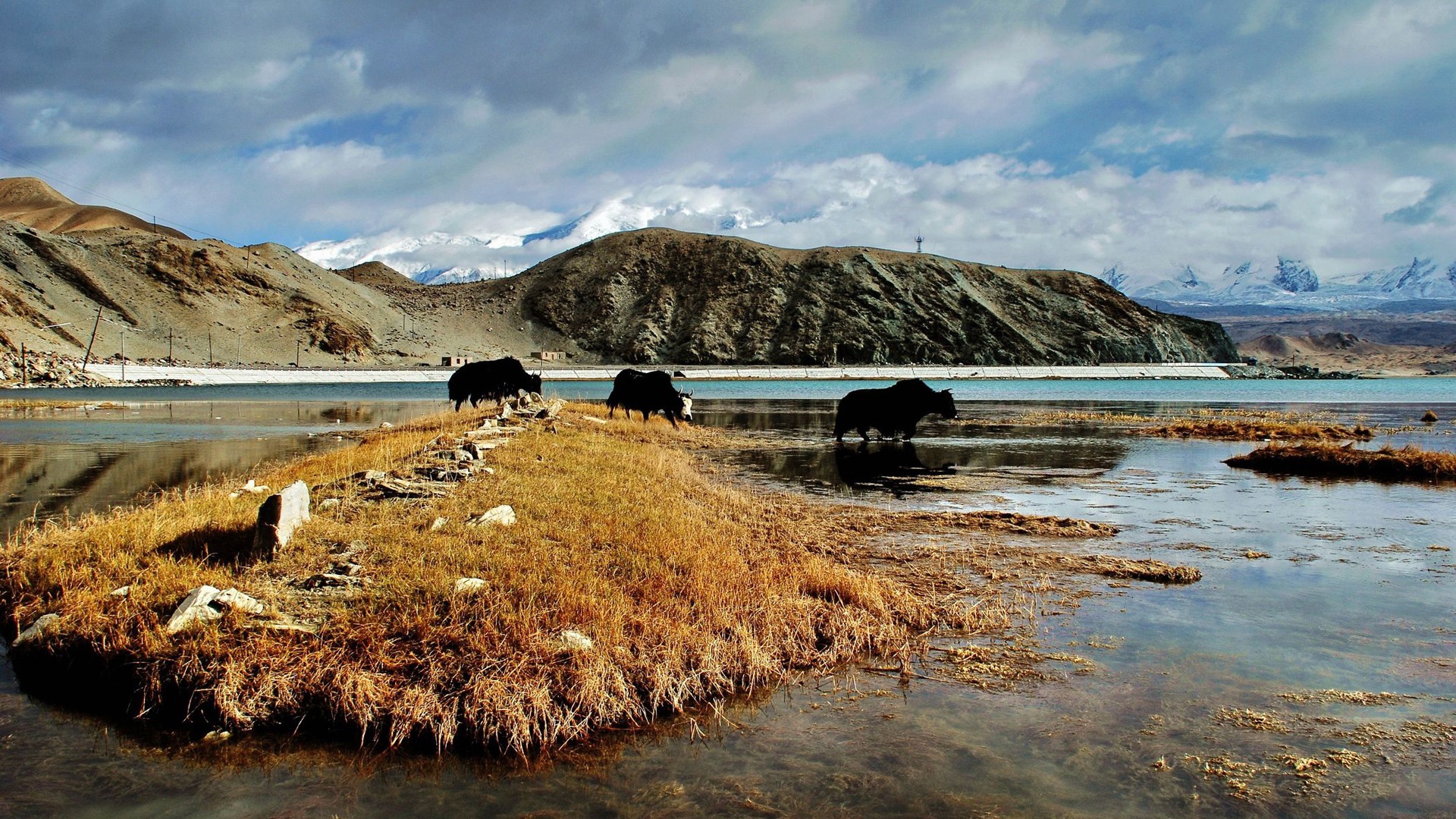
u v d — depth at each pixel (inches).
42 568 320.8
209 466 761.0
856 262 7480.3
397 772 208.2
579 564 328.5
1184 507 577.6
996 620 311.4
